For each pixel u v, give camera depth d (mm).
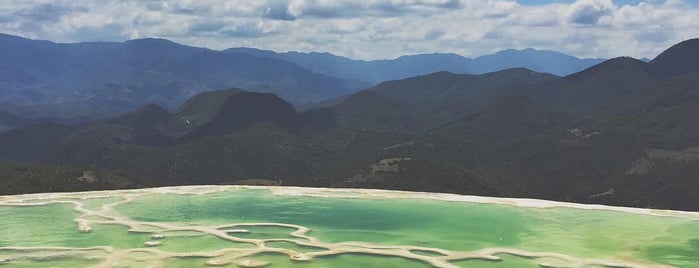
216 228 46125
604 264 37219
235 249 39750
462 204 57156
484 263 37406
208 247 40500
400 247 40875
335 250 39844
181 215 51688
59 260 37312
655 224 48281
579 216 51406
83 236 43688
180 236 43688
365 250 39844
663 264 37344
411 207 55812
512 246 41562
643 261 38000
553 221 49469
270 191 64688
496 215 51938
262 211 53688
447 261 37656
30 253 38844
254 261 37000
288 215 52062
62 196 60438
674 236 44281
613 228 46812
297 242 41875
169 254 38406
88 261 37094
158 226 46719
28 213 51812
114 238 43125
